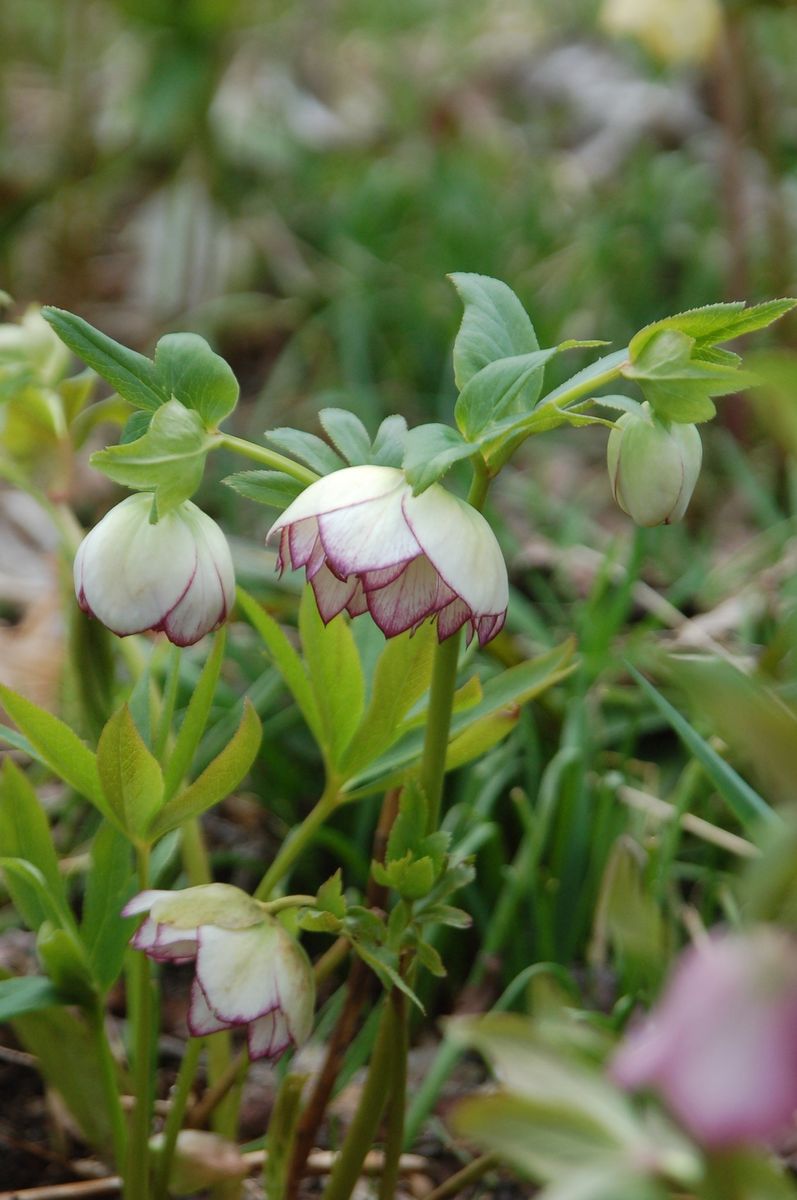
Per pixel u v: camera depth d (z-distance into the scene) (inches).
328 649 29.3
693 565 46.1
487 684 30.6
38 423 33.8
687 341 27.2
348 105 86.1
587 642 39.0
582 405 28.3
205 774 28.7
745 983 22.2
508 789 38.8
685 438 27.9
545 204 71.3
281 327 67.7
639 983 32.9
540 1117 23.9
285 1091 30.0
